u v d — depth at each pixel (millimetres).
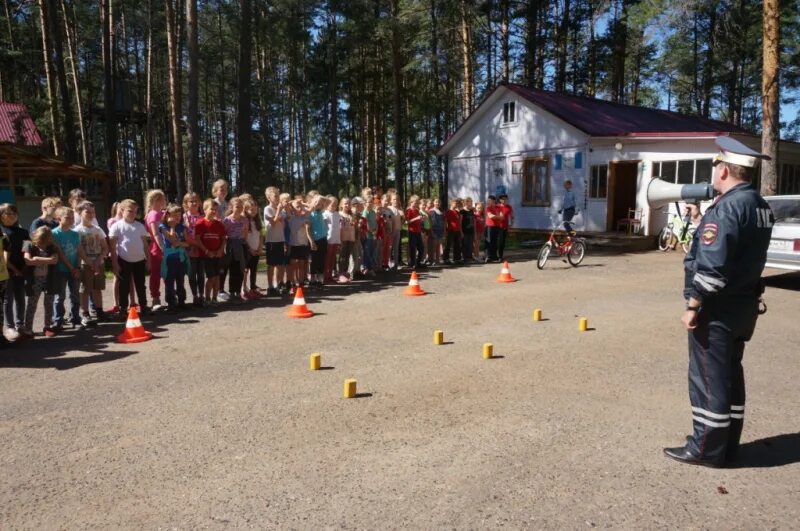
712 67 34125
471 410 4598
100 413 4578
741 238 3312
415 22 27891
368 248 12133
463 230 14516
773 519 3027
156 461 3732
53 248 7234
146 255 8461
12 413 4594
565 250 13609
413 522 2994
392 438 4062
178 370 5703
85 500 3260
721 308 3449
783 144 18297
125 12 36406
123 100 32625
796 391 5082
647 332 7238
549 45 33062
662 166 17906
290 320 7977
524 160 22172
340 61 37438
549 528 2938
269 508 3146
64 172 16484
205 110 49938
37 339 7027
